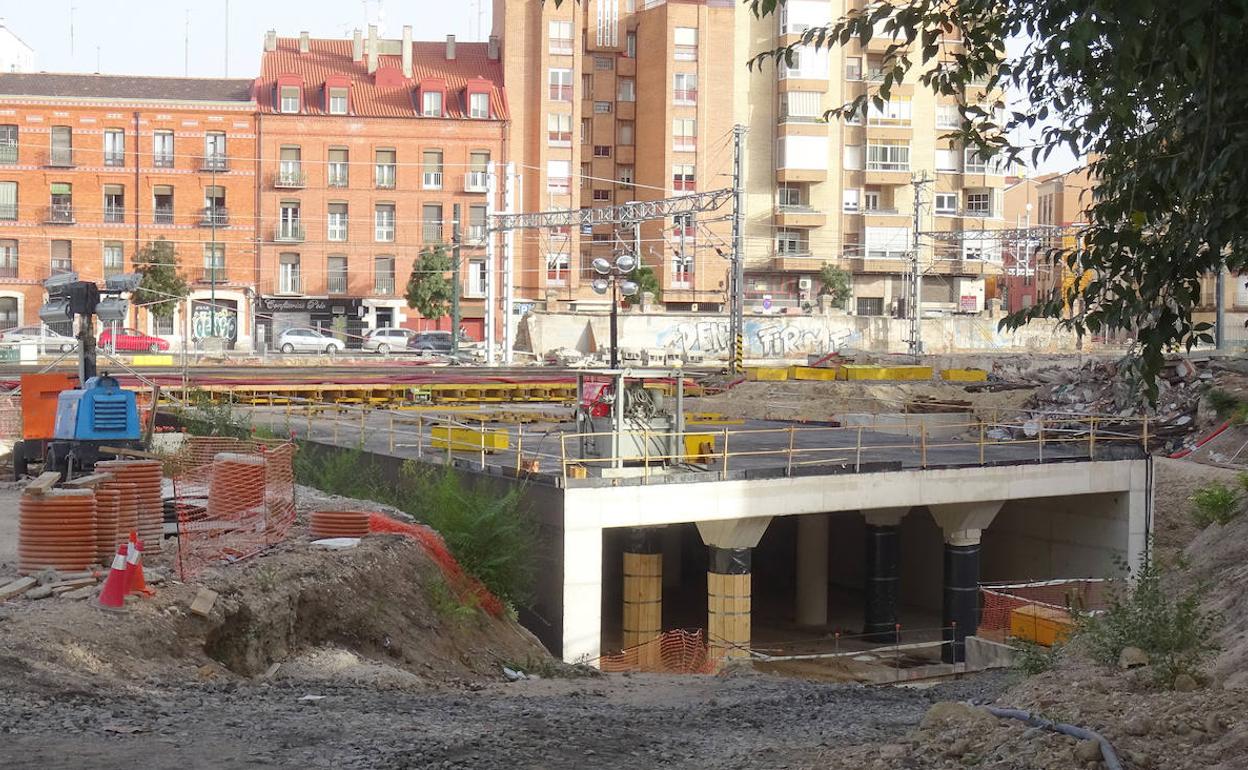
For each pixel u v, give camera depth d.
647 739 11.04
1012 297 105.19
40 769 8.27
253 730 10.02
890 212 89.38
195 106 77.38
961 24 9.59
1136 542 32.12
